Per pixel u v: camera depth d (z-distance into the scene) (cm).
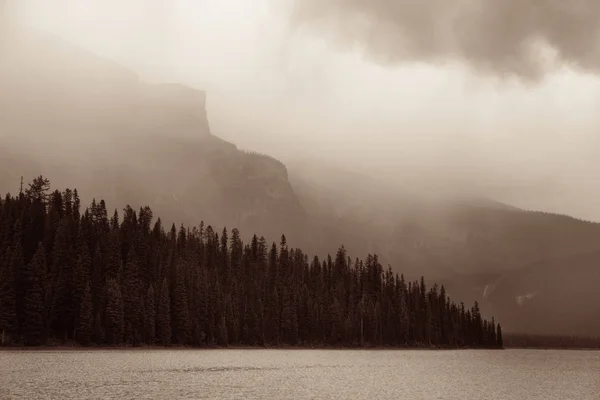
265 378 8419
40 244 13538
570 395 7450
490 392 7550
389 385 8006
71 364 9338
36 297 12569
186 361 11144
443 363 14012
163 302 15125
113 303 13675
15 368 8394
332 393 6856
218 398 6075
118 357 11356
